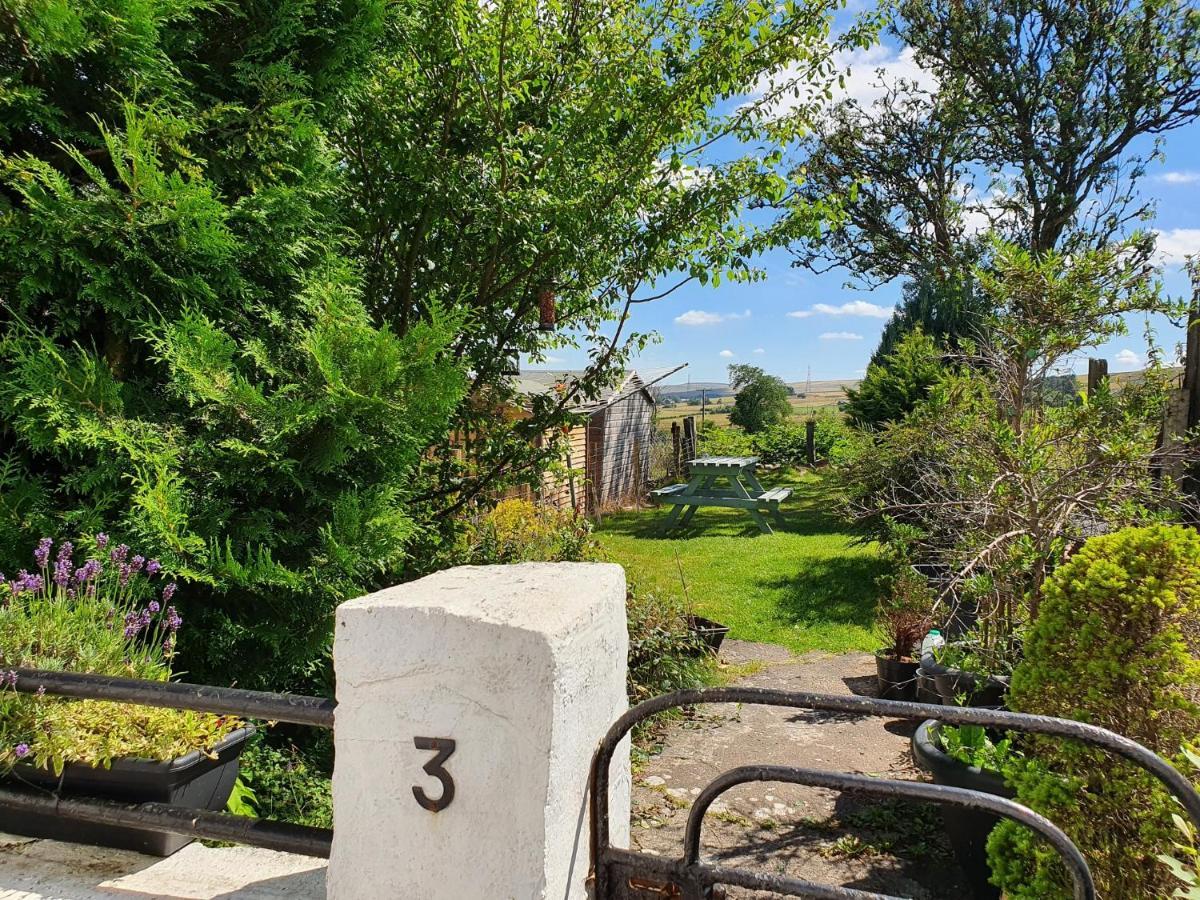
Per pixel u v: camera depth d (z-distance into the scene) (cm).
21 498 286
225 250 304
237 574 287
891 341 1817
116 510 299
